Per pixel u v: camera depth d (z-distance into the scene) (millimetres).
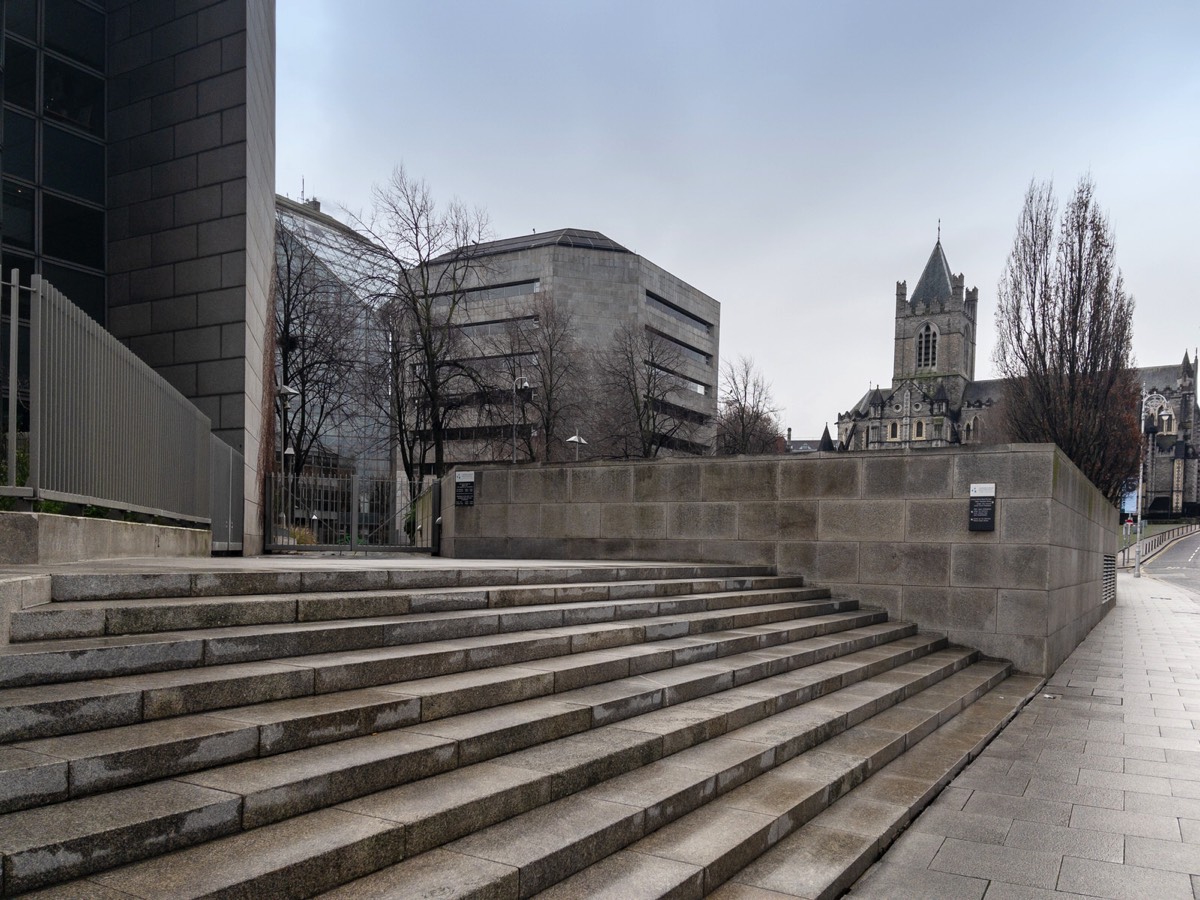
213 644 4297
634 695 5422
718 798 4699
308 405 33500
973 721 7617
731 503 12281
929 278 125562
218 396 17422
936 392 120625
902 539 11172
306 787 3373
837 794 5207
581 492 13438
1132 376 36969
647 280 64375
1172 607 24188
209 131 17641
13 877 2500
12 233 16859
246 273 17328
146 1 18328
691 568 9875
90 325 7875
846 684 7559
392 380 30250
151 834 2846
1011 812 5426
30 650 3705
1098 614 18578
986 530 10672
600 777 4414
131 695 3561
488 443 41938
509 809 3820
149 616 4441
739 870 4062
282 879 2814
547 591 7172
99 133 18453
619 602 7547
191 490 12234
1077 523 13578
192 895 2572
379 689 4562
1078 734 7555
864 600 11383
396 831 3252
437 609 6133
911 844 4836
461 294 43312
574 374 43469
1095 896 4203
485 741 4254
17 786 2855
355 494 20438
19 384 7168
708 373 74875
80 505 7941
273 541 19641
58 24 17750
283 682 4168
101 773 3086
